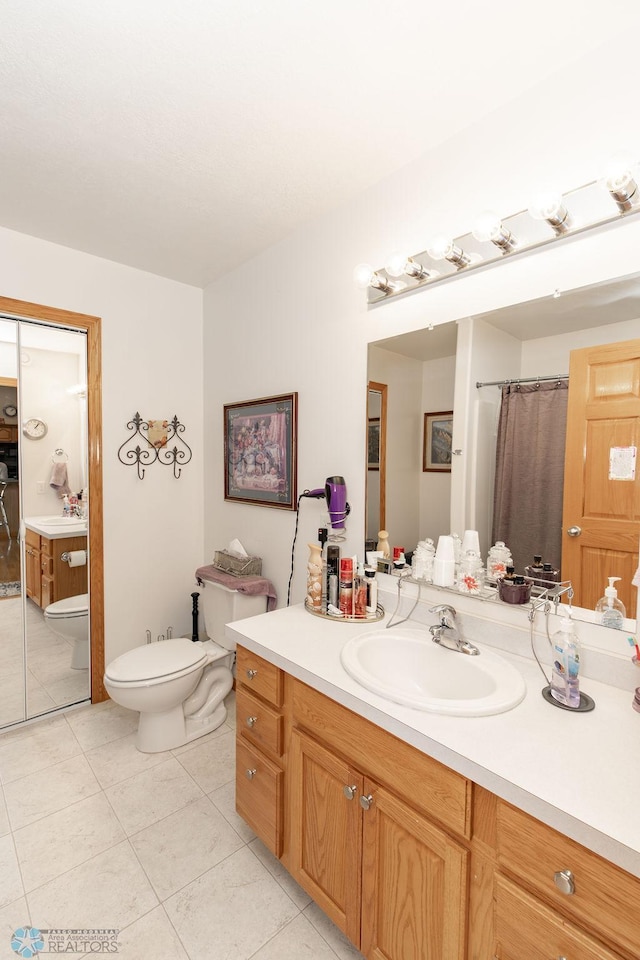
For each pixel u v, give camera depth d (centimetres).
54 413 229
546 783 79
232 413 253
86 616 243
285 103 134
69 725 224
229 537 262
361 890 111
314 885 126
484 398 142
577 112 119
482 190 139
